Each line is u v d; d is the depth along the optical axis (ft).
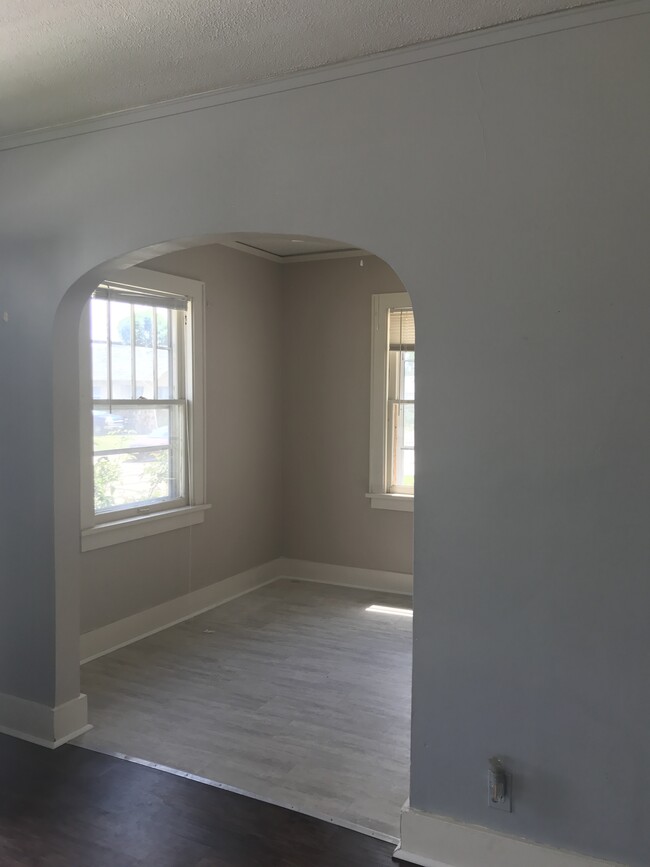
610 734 6.53
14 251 9.57
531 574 6.77
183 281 14.40
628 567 6.40
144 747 9.41
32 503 9.57
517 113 6.59
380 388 16.90
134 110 8.50
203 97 8.05
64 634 9.64
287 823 7.79
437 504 7.13
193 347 14.79
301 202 7.60
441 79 6.87
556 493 6.64
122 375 13.39
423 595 7.22
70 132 9.00
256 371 17.11
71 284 9.14
